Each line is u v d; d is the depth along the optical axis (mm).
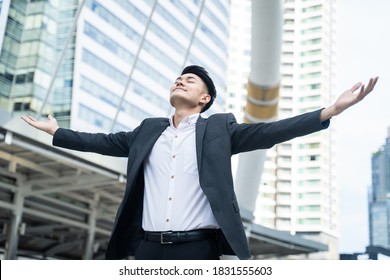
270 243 26750
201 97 2869
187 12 24969
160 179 2711
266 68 19391
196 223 2600
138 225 2738
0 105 15062
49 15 16016
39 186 19531
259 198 47000
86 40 17797
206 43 27672
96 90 18484
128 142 2959
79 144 2998
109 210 22547
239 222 2576
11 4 15102
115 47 19328
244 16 49344
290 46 37781
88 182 17516
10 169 16312
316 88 37062
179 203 2635
